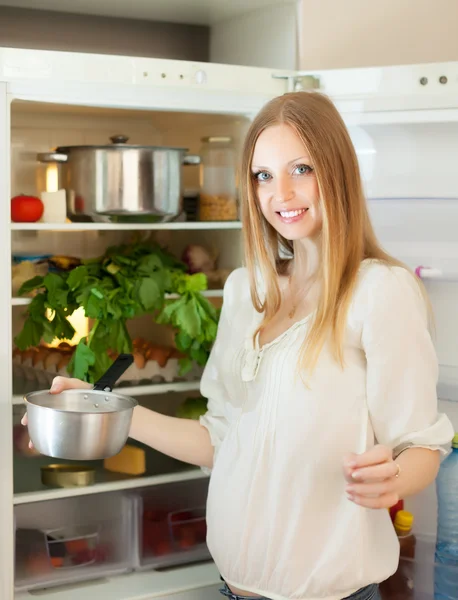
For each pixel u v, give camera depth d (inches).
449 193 71.9
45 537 73.8
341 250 51.6
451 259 72.2
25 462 79.3
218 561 56.5
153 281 74.9
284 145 51.6
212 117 83.0
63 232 88.9
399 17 81.4
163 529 78.7
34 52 65.4
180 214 77.6
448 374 73.5
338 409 51.8
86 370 71.4
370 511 53.2
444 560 70.5
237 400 59.2
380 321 50.3
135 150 72.8
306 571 52.7
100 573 75.6
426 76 69.6
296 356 52.8
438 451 51.1
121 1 82.4
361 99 71.5
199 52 95.0
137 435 61.5
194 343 77.0
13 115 83.9
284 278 59.2
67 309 72.4
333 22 78.9
